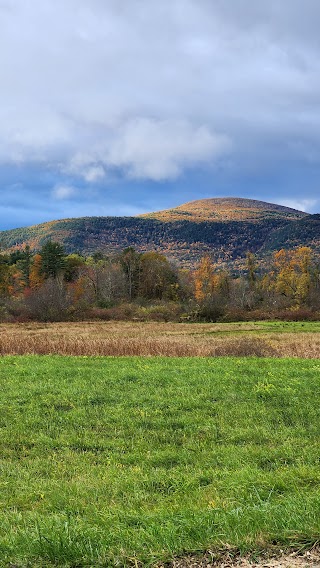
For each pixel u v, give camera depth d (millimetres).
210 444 8922
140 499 6301
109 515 5266
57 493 6586
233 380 14344
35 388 13672
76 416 10922
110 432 9859
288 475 6508
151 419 10578
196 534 4352
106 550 4203
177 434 9648
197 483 6797
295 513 4594
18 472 7781
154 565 3977
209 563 3959
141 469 7621
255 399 12008
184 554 4117
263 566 3838
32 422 10531
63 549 4215
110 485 6871
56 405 12008
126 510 5645
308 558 3893
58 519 5062
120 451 8766
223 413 10891
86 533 4500
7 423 10531
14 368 17625
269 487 6121
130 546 4250
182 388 13367
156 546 4191
